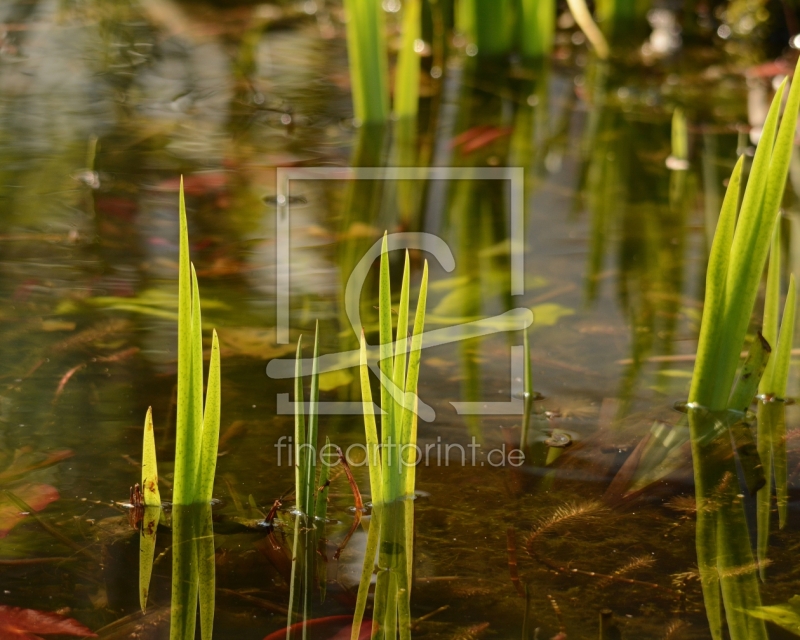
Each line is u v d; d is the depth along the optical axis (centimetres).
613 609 330
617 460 345
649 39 661
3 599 329
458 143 459
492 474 343
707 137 473
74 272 373
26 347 358
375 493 339
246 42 617
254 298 370
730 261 348
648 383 356
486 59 614
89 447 344
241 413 350
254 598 330
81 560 333
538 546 335
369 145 449
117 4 677
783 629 328
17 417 347
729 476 343
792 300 351
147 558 333
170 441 345
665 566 334
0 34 590
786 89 547
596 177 416
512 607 330
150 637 327
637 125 494
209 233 384
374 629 328
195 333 335
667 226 390
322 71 565
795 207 393
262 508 339
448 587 331
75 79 521
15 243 379
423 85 557
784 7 620
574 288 373
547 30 615
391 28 660
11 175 397
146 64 556
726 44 648
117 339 360
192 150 425
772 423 350
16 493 339
